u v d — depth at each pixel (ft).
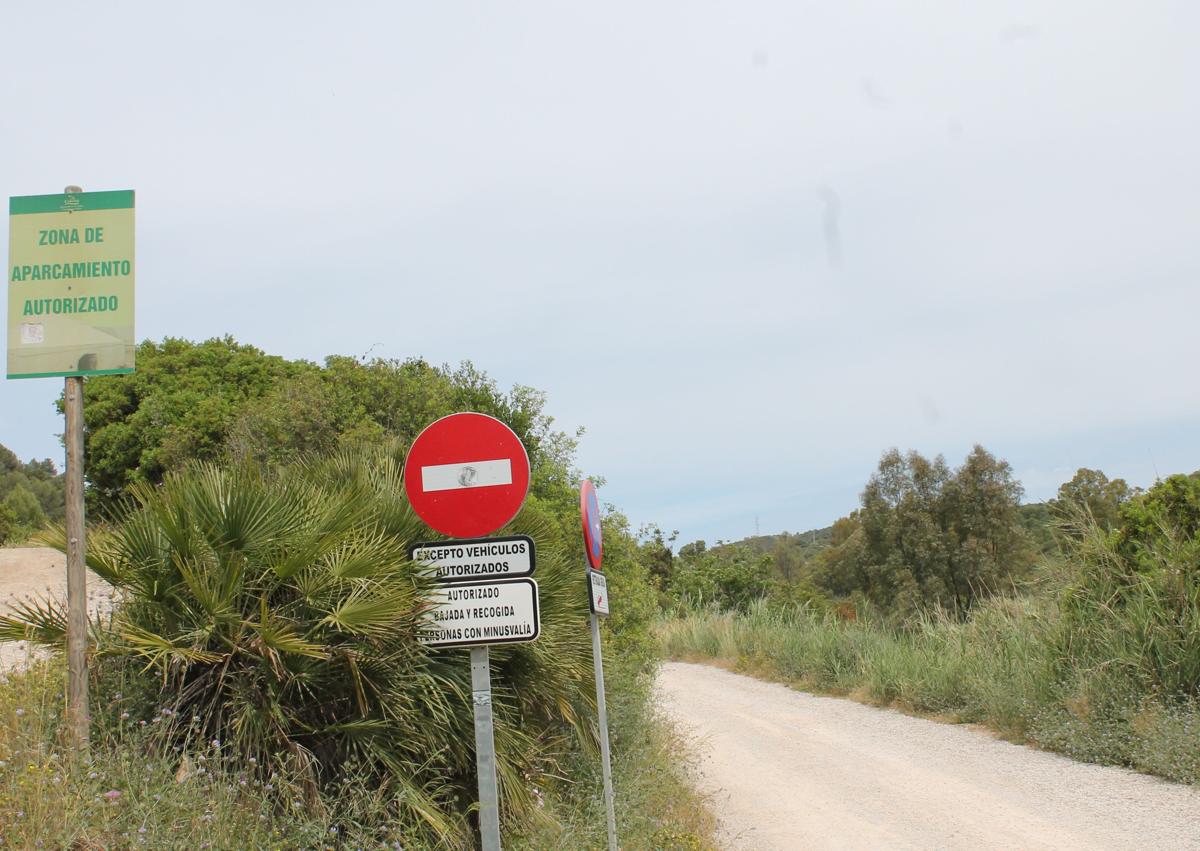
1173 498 41.78
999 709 43.73
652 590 45.39
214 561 19.29
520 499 18.30
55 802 14.83
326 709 19.66
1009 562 136.87
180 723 18.63
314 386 44.86
